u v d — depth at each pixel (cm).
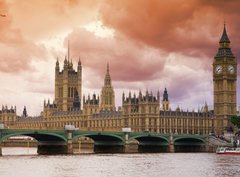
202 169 19538
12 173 17738
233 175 17600
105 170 18988
